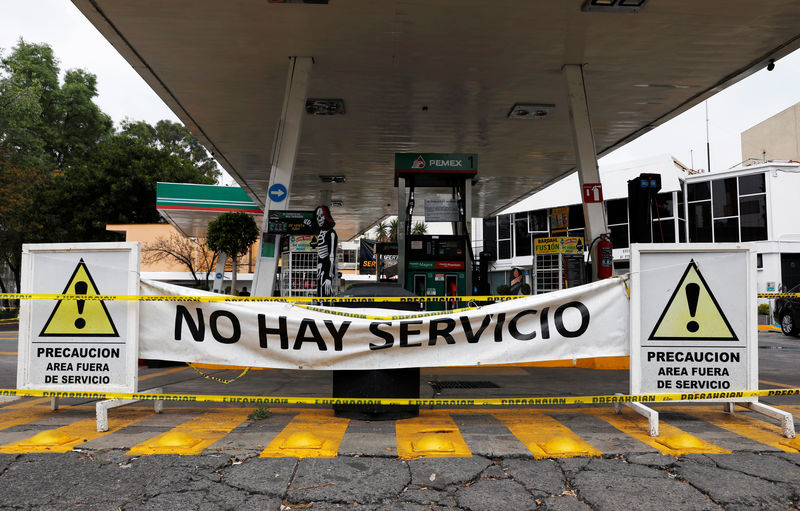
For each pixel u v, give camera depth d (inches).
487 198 862.5
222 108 454.3
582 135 371.9
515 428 175.6
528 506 113.2
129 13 299.1
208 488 121.4
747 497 116.3
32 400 223.9
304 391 247.9
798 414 199.8
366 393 184.5
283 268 459.8
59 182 1261.1
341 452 146.4
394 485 123.6
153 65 370.9
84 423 180.4
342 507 112.8
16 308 1178.6
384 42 340.8
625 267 1109.1
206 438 160.7
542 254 477.4
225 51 349.1
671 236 1099.9
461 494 119.3
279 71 383.9
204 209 884.6
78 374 184.1
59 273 187.9
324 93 429.1
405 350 182.2
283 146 364.8
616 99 433.7
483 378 297.0
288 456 142.9
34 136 1200.8
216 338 185.0
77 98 1619.1
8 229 1077.8
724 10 297.1
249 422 183.3
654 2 288.7
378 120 495.5
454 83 408.2
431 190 802.2
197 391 246.5
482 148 583.2
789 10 296.2
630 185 314.2
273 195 367.6
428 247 456.4
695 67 375.2
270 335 183.5
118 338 183.8
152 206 1364.4
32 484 123.2
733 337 177.0
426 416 195.2
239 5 291.6
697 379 176.6
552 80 403.5
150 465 135.6
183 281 1455.5
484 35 330.0
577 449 148.6
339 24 315.3
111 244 186.7
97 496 116.8
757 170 1050.1
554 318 182.5
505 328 181.9
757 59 361.7
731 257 178.9
